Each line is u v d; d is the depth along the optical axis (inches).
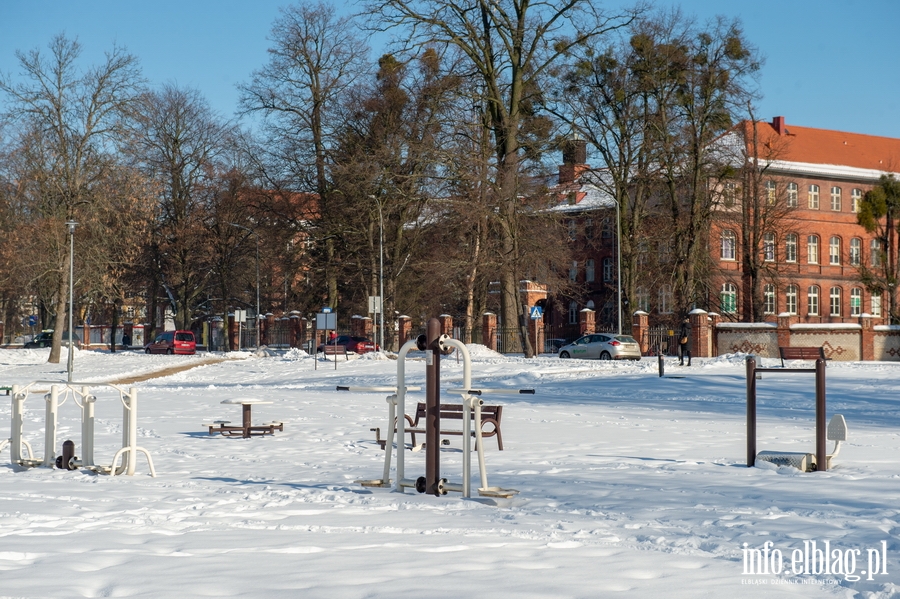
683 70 2059.5
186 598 203.2
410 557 249.1
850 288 2997.0
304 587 213.2
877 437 613.0
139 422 756.0
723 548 261.0
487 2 1857.8
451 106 1919.3
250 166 2452.0
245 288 3009.4
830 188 2989.7
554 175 2009.1
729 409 877.8
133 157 2132.1
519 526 299.7
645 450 540.4
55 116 1988.2
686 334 1562.5
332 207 2256.4
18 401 500.1
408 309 2564.0
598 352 2032.5
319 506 348.5
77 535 281.9
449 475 437.4
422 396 1031.6
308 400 1000.2
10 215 2139.5
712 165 2176.4
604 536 281.0
